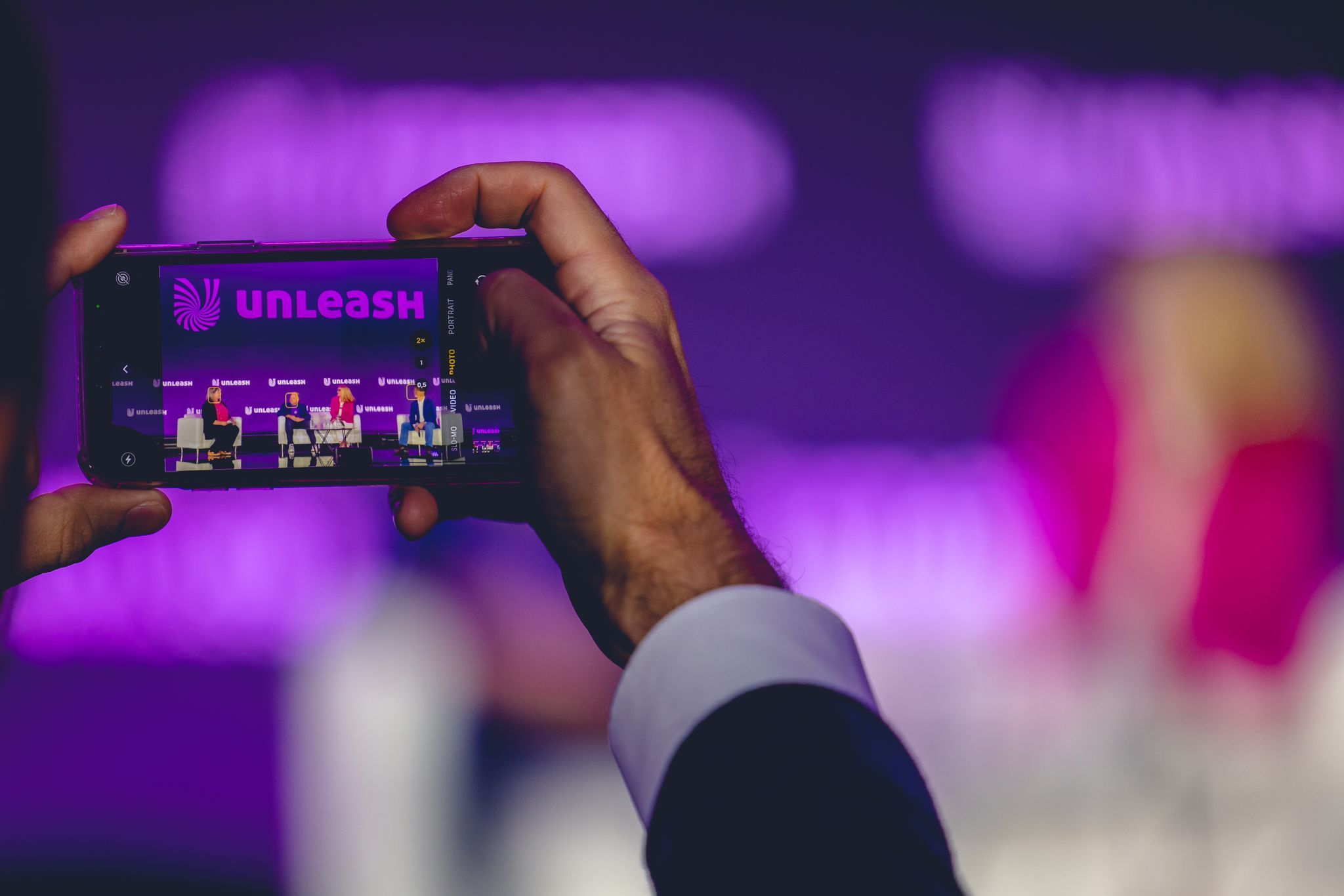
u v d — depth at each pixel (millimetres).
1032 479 2912
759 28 2902
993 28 2936
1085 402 2920
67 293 2539
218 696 2719
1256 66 2973
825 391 2922
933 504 2912
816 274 2924
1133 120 2961
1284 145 2975
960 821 2752
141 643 2723
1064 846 2732
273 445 914
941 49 2930
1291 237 2963
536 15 2867
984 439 2926
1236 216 2967
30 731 2689
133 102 2805
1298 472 2834
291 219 2820
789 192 2916
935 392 2930
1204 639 2812
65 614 2715
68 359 2545
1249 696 2770
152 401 904
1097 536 2885
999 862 2727
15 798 2674
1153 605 2848
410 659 2701
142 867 2666
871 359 2928
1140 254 2953
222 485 894
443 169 2852
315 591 2734
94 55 2795
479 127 2859
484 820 2615
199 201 2809
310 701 2705
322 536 2742
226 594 2734
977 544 2902
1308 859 2680
